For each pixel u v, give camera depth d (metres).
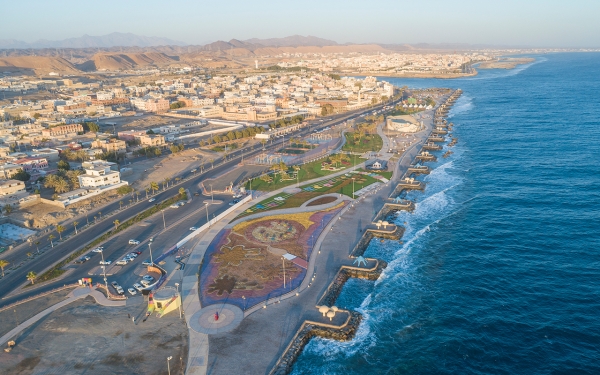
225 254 177.38
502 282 153.25
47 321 134.75
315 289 151.75
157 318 136.00
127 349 121.56
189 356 118.56
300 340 126.12
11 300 146.62
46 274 162.12
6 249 184.00
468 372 114.19
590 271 155.75
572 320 130.75
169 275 161.25
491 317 134.88
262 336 127.06
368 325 134.88
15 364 116.12
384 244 188.12
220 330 129.62
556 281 151.38
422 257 175.25
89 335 127.88
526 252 172.62
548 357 117.06
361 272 163.88
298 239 190.38
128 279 159.75
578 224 193.25
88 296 148.75
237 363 116.25
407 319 137.00
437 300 145.75
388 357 121.19
